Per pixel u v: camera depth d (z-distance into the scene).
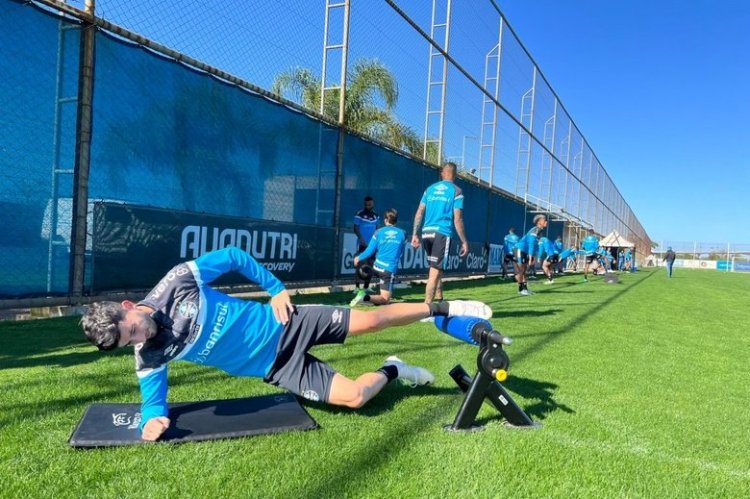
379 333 4.96
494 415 2.72
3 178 4.34
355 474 1.95
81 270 4.91
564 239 25.47
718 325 7.15
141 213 5.42
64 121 4.75
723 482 2.08
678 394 3.37
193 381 3.10
